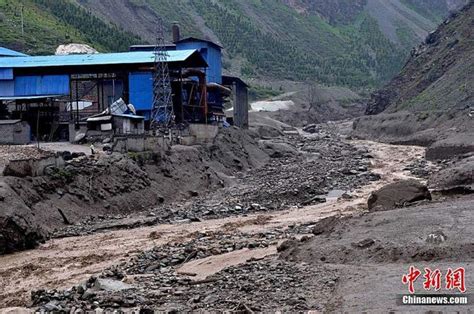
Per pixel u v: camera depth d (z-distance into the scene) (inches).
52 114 2578.7
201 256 1058.1
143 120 2496.3
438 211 1082.7
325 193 1935.3
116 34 6097.4
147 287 832.3
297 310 648.4
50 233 1375.5
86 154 1871.3
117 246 1252.5
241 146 2935.5
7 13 5172.2
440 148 2888.8
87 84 2915.8
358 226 1052.5
